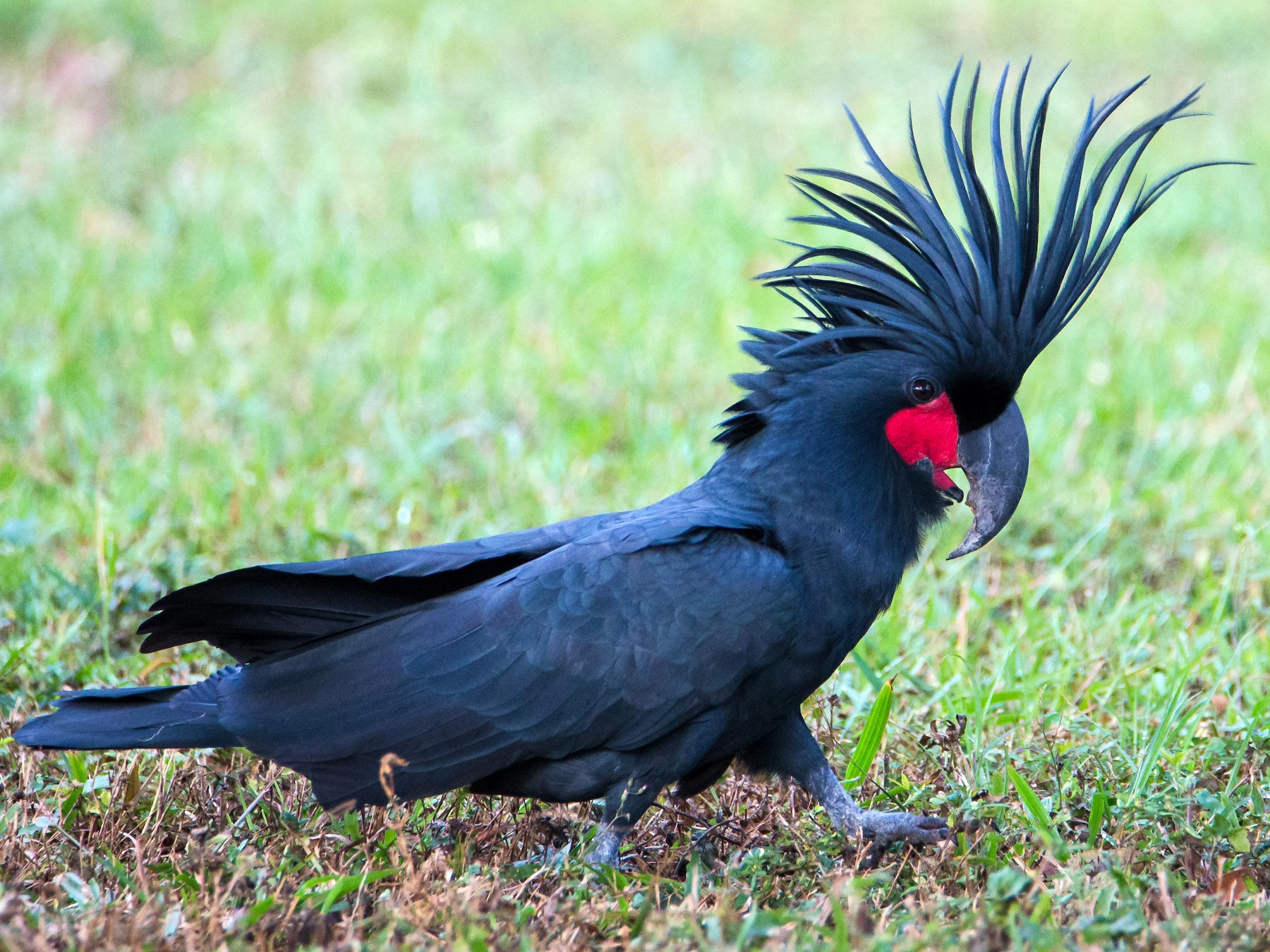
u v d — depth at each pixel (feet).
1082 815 33.73
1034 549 52.70
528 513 53.42
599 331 72.23
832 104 109.91
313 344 69.92
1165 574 50.65
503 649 31.14
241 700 31.76
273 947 26.68
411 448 58.39
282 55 117.91
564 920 27.71
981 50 125.08
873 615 33.65
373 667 31.45
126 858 31.81
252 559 50.01
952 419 33.78
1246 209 88.28
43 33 115.44
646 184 93.30
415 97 107.76
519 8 133.39
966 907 27.40
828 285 34.94
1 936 25.62
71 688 40.93
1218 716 41.24
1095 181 34.88
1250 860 30.73
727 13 135.44
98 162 95.09
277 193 89.92
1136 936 26.23
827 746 37.60
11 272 78.02
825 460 32.94
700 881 30.37
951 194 89.97
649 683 31.09
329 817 32.86
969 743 37.04
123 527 51.52
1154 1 138.00
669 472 56.03
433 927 27.32
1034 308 34.04
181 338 69.56
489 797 35.60
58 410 62.85
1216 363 68.08
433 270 79.36
